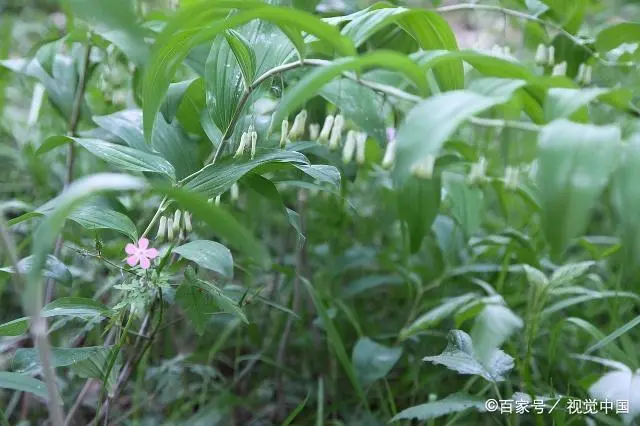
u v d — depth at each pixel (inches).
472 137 35.9
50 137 25.0
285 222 36.5
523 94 22.5
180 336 35.1
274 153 24.2
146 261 23.4
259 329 35.0
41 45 30.2
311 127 27.6
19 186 38.2
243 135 24.2
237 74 25.2
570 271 25.7
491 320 22.9
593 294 27.3
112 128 27.0
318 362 34.0
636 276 30.9
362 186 39.7
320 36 20.9
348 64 19.6
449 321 32.5
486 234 36.6
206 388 32.6
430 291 35.3
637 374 23.4
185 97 27.3
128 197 32.7
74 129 31.0
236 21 21.1
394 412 29.5
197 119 27.7
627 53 29.2
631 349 28.1
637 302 30.7
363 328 34.6
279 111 19.9
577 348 32.0
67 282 24.1
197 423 30.0
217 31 21.5
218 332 34.9
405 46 31.1
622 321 32.1
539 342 31.7
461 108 18.7
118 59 31.6
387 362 29.5
